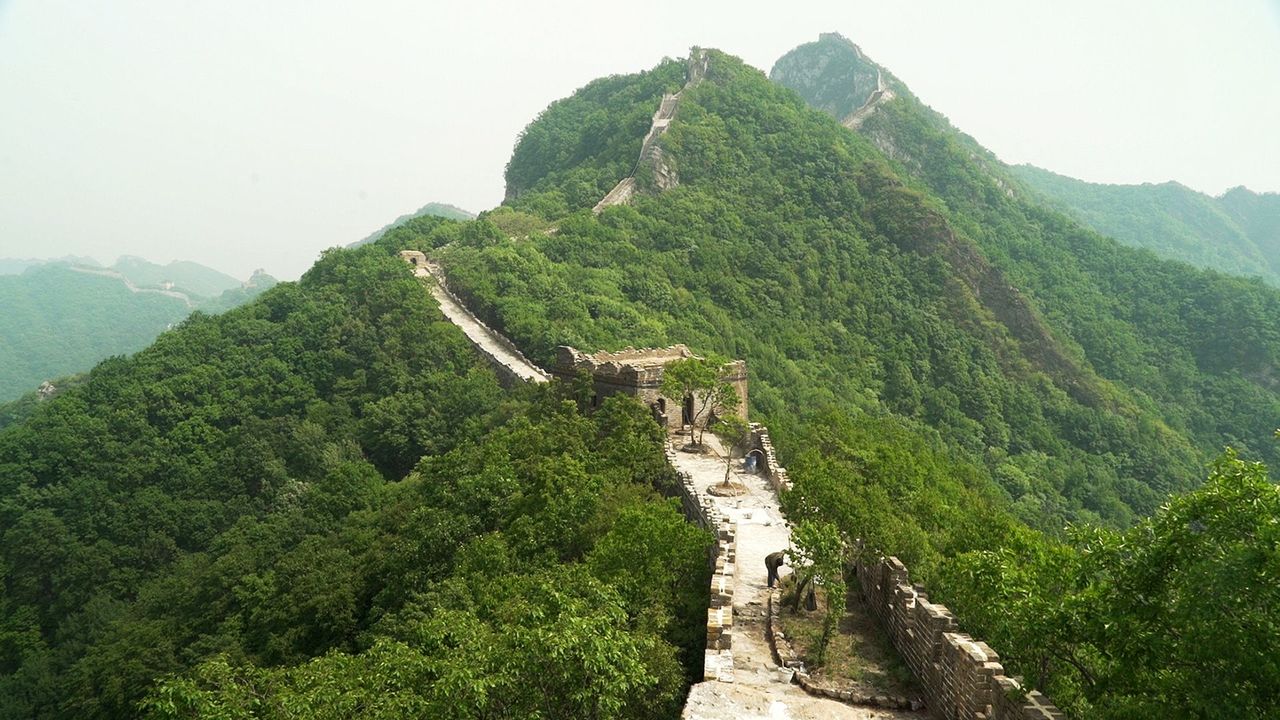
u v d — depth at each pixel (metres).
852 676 20.09
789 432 54.78
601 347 73.56
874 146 174.75
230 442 71.56
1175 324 134.75
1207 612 13.03
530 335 75.75
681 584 25.91
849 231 134.75
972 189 171.25
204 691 19.17
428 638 20.75
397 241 111.25
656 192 137.38
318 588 39.19
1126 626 14.57
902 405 103.38
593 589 21.22
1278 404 116.56
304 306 88.69
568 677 16.41
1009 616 17.08
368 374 76.69
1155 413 114.25
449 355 75.25
